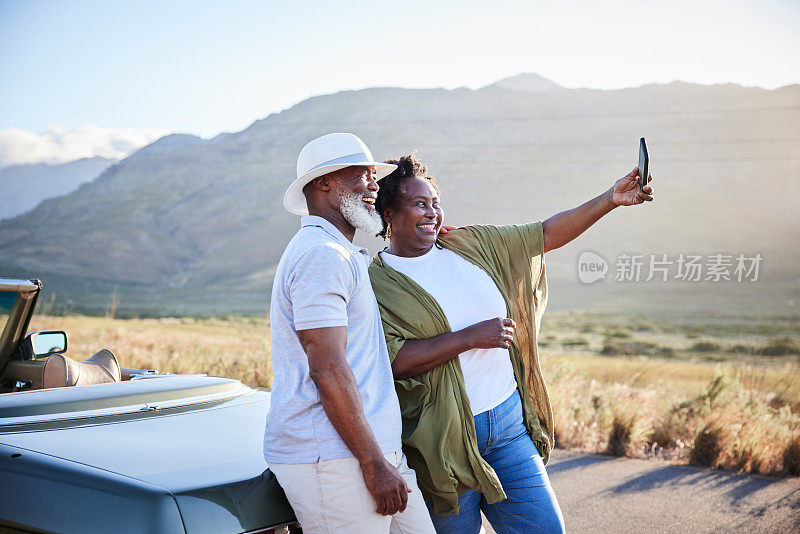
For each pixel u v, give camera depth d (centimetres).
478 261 356
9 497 273
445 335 323
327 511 272
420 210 344
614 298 9781
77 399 334
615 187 354
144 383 372
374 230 312
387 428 282
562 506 582
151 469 275
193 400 364
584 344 3966
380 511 270
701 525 530
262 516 278
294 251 279
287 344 280
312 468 271
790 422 752
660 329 5644
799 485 629
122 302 10319
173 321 4506
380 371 288
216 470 282
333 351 264
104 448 293
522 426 353
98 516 256
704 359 2706
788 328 5631
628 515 555
